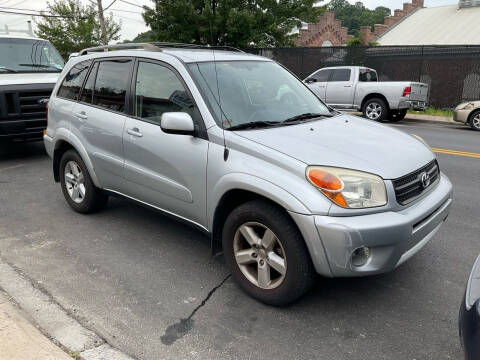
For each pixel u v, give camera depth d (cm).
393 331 307
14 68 842
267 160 316
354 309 333
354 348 289
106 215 527
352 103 1494
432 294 354
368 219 289
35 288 360
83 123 478
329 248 286
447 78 1702
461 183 680
